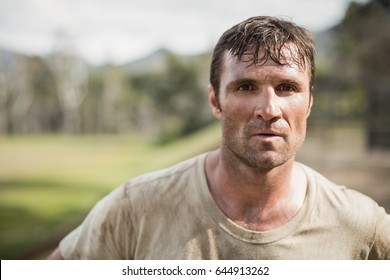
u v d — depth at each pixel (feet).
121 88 137.69
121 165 55.36
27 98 138.62
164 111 102.01
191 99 95.76
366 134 49.37
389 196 29.09
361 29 57.88
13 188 43.34
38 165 61.98
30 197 37.86
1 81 135.64
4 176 52.34
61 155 76.69
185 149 50.11
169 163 44.88
